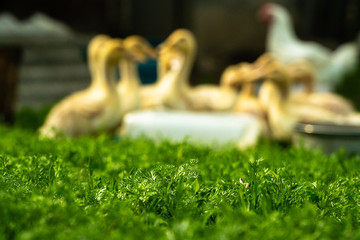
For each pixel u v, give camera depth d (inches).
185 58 403.9
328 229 129.7
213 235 123.6
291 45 569.6
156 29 794.2
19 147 254.8
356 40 861.8
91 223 131.6
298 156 256.2
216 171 201.6
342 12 874.8
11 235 128.3
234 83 409.7
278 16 573.3
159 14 792.9
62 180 170.2
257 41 852.0
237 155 245.8
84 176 187.9
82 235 121.9
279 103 392.2
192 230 126.8
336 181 175.9
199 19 825.5
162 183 160.7
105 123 362.3
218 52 836.6
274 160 224.4
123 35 782.5
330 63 573.6
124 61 393.7
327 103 422.0
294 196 158.2
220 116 353.1
